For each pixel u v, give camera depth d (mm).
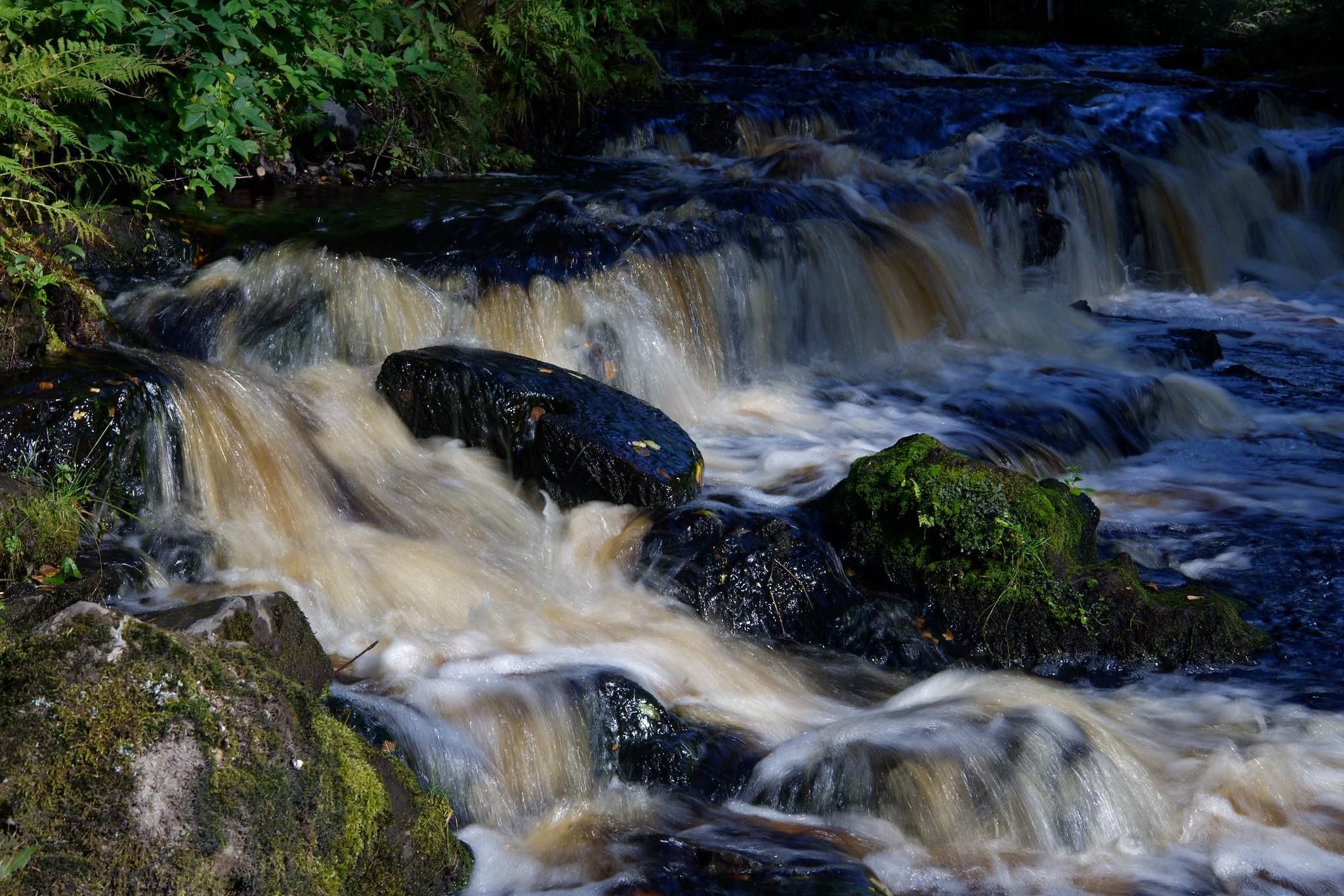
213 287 7375
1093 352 9836
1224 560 6508
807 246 9398
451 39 11422
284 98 8969
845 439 7785
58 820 2615
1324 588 6203
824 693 5141
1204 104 15766
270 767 2973
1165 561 6488
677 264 8602
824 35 21984
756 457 7500
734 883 3801
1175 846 4266
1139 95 15672
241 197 9375
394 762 3664
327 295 7430
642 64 14289
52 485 5277
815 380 8961
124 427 5594
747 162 12664
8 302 5988
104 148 7535
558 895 3760
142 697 2822
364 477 6277
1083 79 18750
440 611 5375
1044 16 26719
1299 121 16594
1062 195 12398
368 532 5879
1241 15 27797
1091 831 4293
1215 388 9078
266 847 2879
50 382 5602
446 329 7648
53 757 2674
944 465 6062
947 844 4238
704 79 16391
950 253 10633
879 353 9625
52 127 6898
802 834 4180
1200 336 10375
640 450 6266
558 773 4391
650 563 5734
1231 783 4555
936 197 11195
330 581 5402
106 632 2875
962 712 4766
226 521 5746
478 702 4465
